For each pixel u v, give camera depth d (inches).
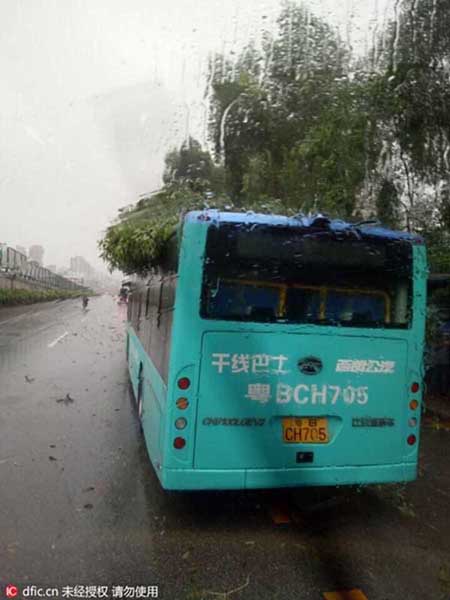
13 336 633.0
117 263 234.2
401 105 225.3
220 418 127.1
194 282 127.4
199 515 143.9
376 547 129.6
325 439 133.2
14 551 118.9
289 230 133.8
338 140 223.6
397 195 240.5
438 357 308.3
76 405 273.3
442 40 220.2
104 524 135.4
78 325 864.3
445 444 231.5
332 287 135.3
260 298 130.8
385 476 137.6
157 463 139.6
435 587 111.0
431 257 256.8
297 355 131.2
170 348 130.1
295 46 235.9
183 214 132.8
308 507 153.9
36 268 1792.6
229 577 112.3
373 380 136.9
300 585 110.0
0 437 210.1
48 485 161.0
